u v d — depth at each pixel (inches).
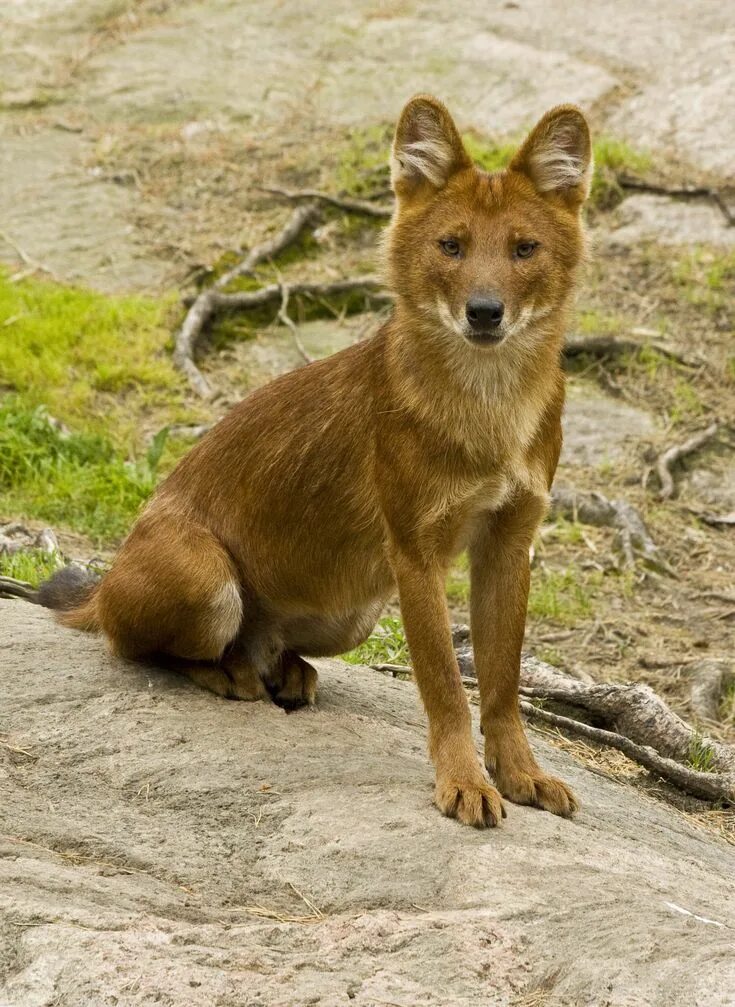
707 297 847.1
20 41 1162.0
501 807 313.1
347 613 390.6
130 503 644.7
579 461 738.8
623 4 1125.7
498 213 354.3
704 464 739.4
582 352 814.5
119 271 886.4
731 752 467.2
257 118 1040.8
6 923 249.9
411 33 1125.1
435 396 342.0
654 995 229.5
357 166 972.6
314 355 817.5
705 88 1004.6
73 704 350.3
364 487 365.1
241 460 383.2
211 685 374.0
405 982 239.0
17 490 654.5
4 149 1012.5
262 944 252.2
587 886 278.5
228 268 887.1
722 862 355.3
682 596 635.5
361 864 286.0
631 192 929.5
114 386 781.9
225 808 307.4
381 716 396.8
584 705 488.4
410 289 355.9
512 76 1043.9
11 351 782.5
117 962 238.1
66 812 302.7
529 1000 235.5
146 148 1010.7
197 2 1213.7
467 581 634.2
